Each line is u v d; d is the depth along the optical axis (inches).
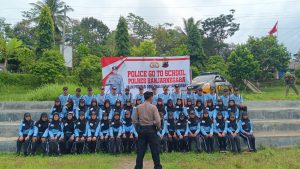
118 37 1578.5
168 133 482.0
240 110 543.8
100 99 539.2
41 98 722.2
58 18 1863.9
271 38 1932.8
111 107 516.7
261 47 1915.6
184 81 585.3
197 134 480.7
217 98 559.2
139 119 360.8
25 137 465.7
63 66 1195.3
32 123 474.6
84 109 504.7
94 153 467.8
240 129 487.2
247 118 494.3
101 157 438.3
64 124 476.7
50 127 466.9
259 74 1860.2
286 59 1908.2
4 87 1090.7
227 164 390.0
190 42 1798.7
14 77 1133.1
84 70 1212.5
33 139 459.2
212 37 2741.1
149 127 356.8
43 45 1401.3
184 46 1749.5
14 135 533.0
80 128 475.2
